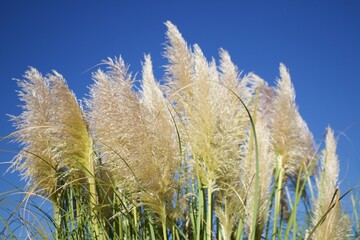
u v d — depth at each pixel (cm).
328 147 248
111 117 204
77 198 238
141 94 232
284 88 266
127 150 200
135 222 227
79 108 233
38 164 233
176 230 211
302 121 300
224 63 252
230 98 243
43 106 233
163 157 203
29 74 235
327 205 214
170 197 207
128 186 211
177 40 235
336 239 204
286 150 262
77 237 233
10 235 221
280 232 232
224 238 208
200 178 218
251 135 232
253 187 222
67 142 229
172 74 234
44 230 225
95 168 239
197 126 214
